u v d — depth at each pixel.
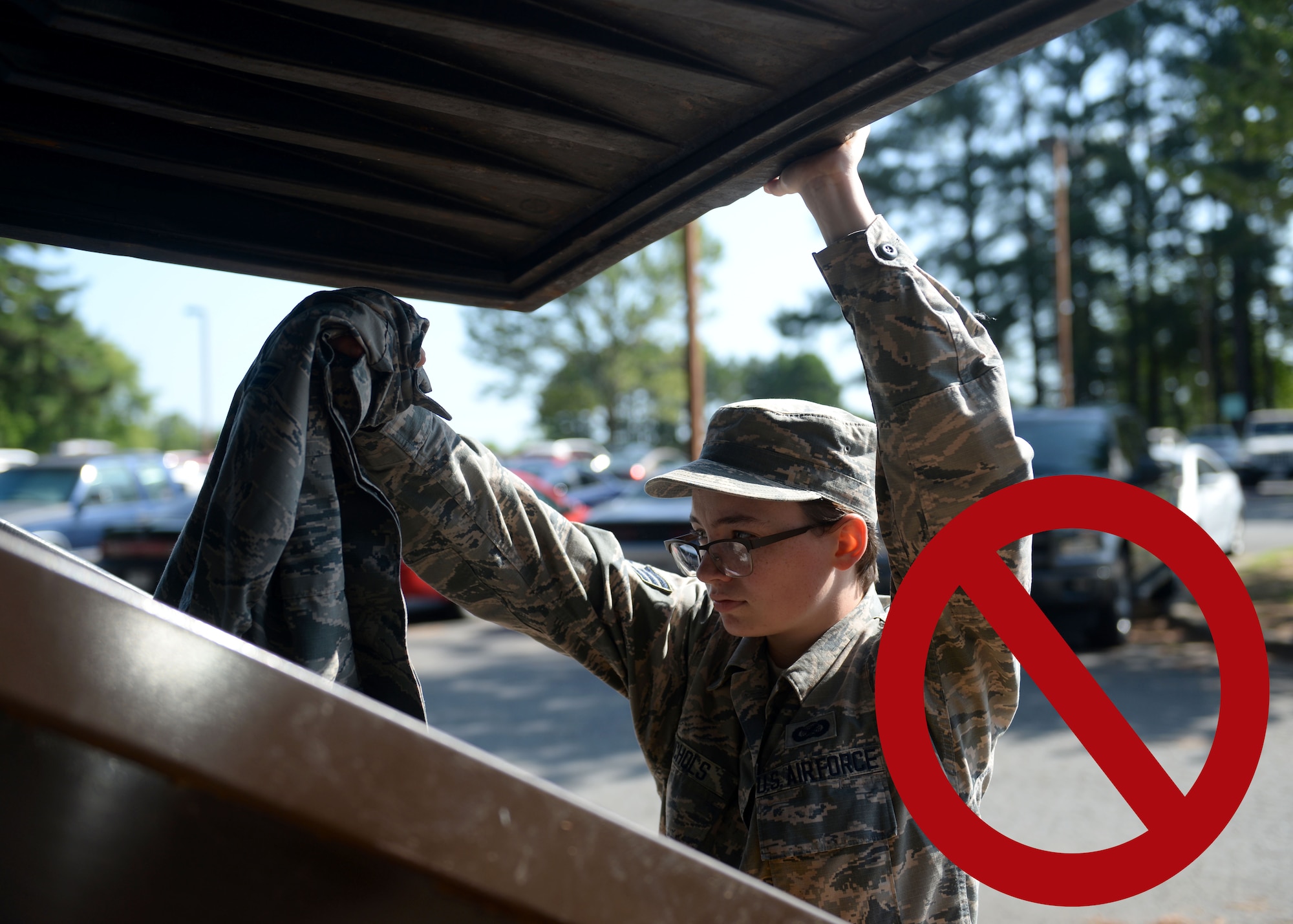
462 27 0.84
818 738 1.26
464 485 1.27
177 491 12.33
